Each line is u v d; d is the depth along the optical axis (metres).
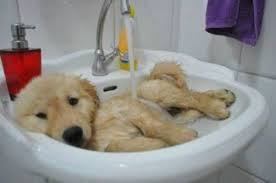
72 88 0.45
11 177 0.64
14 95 0.48
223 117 0.53
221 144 0.31
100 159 0.27
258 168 0.74
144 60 0.78
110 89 0.64
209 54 0.80
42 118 0.40
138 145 0.39
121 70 0.70
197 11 0.81
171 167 0.27
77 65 0.68
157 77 0.63
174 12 0.88
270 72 0.66
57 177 0.28
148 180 0.27
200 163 0.28
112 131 0.45
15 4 0.57
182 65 0.69
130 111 0.48
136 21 0.78
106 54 0.68
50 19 0.63
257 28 0.63
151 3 0.81
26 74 0.50
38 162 0.29
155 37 0.86
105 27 0.72
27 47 0.52
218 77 0.62
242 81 0.73
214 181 0.83
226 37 0.73
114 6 0.73
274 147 0.69
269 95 0.67
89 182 0.27
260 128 0.38
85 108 0.45
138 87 0.62
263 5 0.62
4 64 0.49
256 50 0.67
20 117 0.40
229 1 0.63
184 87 0.62
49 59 0.63
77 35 0.69
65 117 0.39
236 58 0.73
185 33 0.88
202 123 0.56
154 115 0.50
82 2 0.67
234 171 0.81
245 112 0.40
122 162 0.26
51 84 0.43
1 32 0.57
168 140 0.42
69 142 0.37
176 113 0.58
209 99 0.56
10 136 0.32
